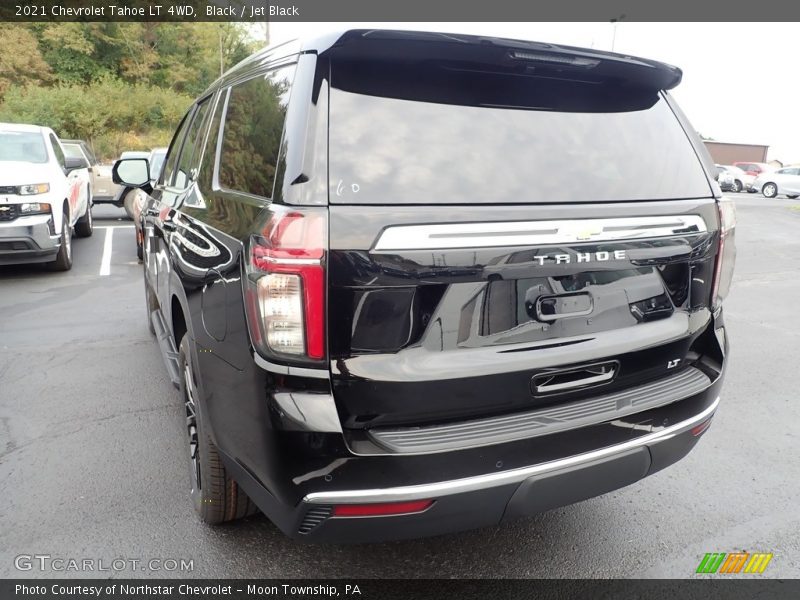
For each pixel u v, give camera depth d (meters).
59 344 5.27
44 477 3.14
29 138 8.47
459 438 1.90
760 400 4.23
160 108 38.09
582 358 2.10
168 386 4.35
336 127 1.89
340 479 1.83
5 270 8.41
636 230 2.14
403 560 2.57
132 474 3.18
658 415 2.23
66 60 37.25
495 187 1.98
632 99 2.45
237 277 1.97
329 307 1.77
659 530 2.79
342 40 1.90
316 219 1.76
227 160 2.56
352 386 1.83
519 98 2.19
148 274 4.45
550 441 2.01
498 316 1.96
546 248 1.97
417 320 1.86
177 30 42.41
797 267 9.23
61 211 7.82
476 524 2.02
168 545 2.63
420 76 2.06
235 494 2.56
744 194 29.50
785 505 3.00
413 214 1.82
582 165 2.17
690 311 2.37
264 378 1.85
